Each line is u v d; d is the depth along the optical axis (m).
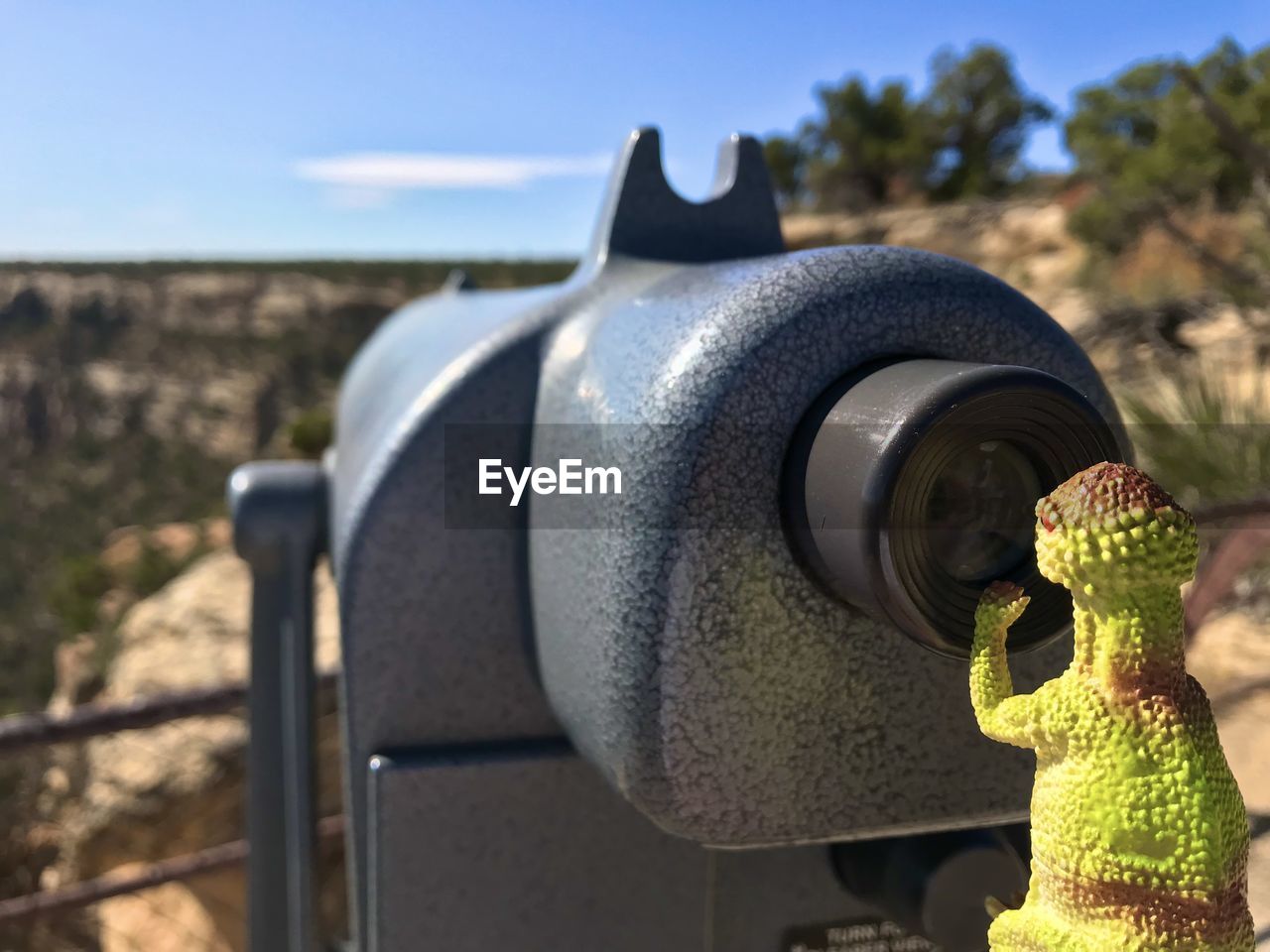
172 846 1.37
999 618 0.20
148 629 1.91
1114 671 0.18
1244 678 0.66
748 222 0.37
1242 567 0.57
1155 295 1.88
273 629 0.42
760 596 0.25
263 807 0.42
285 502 0.42
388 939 0.32
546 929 0.33
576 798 0.33
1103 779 0.18
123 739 1.43
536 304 0.34
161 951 1.34
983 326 0.26
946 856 0.30
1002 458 0.23
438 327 0.47
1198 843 0.17
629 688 0.26
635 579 0.25
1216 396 0.94
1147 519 0.17
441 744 0.32
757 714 0.26
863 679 0.26
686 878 0.34
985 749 0.27
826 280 0.26
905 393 0.23
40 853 1.38
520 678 0.32
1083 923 0.18
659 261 0.35
